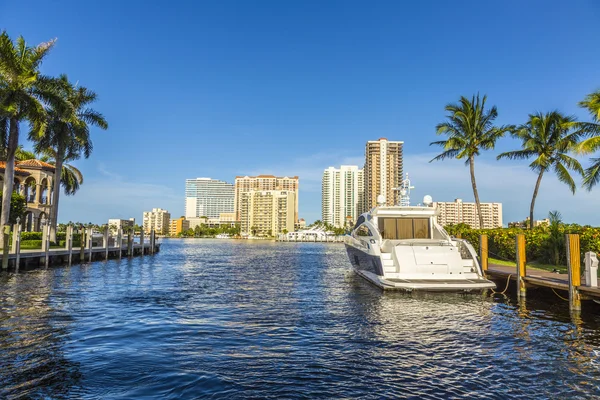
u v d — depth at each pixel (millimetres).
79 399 5871
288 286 20219
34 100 28484
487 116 34969
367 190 152750
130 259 39312
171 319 11633
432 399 6027
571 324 11055
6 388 6254
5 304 13617
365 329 10453
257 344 8961
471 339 9484
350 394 6172
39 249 30672
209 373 7020
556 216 22875
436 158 36438
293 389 6332
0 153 29281
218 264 37875
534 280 14797
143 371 7082
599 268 17188
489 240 28406
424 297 15445
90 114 37125
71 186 45938
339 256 59312
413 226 19156
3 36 28578
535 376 7062
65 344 8750
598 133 21609
